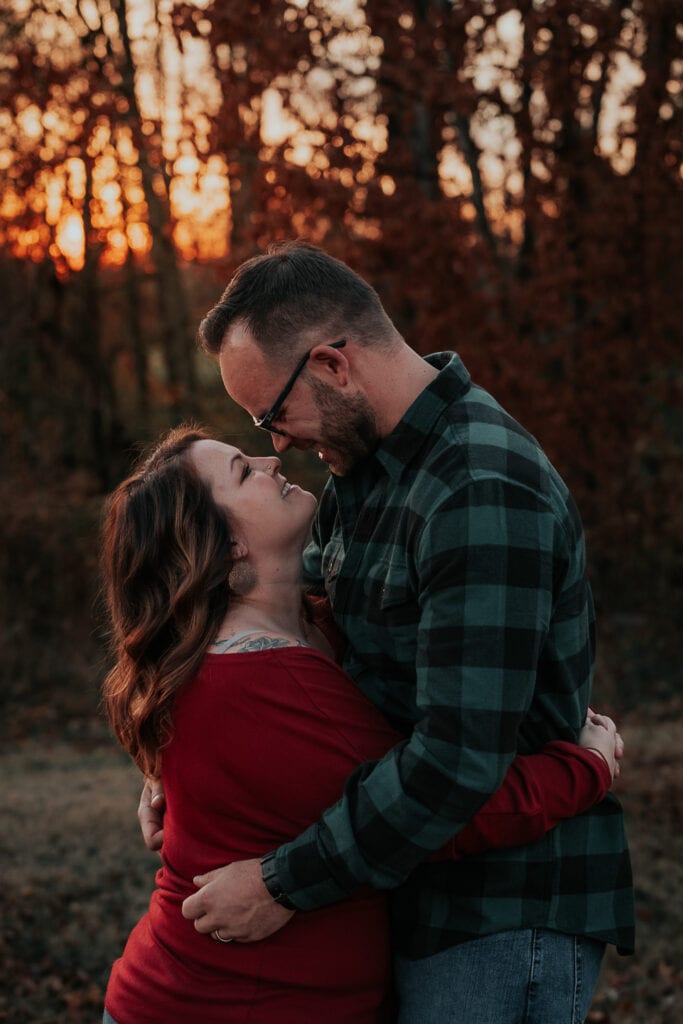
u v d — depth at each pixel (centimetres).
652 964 363
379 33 749
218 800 167
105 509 187
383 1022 176
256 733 164
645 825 489
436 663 153
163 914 174
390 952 175
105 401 1377
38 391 1323
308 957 165
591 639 181
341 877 155
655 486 921
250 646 168
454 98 756
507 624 152
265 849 166
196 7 698
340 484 183
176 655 168
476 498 155
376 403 170
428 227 761
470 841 160
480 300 805
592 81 822
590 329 898
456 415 165
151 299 1509
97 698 880
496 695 151
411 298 788
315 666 168
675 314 908
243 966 164
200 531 175
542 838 168
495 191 912
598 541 898
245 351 170
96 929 394
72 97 859
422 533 159
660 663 832
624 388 891
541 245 843
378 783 154
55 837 507
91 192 1189
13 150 1005
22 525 1002
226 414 1340
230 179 792
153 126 912
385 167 785
